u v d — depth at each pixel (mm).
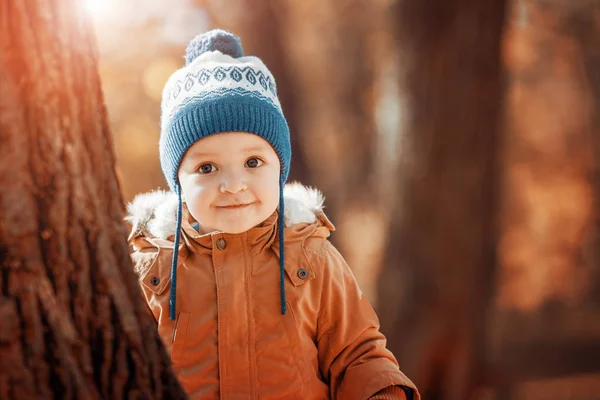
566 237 11758
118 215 1787
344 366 2264
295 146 8070
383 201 7211
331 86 12102
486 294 6988
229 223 2139
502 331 9391
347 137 12188
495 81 6730
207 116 2172
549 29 10328
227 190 2129
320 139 12266
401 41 6938
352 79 11977
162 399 1774
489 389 8531
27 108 1613
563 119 11992
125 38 7914
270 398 2172
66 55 1668
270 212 2191
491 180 6812
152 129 9367
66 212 1656
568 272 11477
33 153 1621
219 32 2404
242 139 2176
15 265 1594
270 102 2277
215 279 2213
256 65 2320
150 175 9602
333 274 2279
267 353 2184
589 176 11984
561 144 12117
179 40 7883
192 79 2252
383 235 7180
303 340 2217
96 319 1695
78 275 1672
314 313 2248
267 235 2246
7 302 1585
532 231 11773
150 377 1758
